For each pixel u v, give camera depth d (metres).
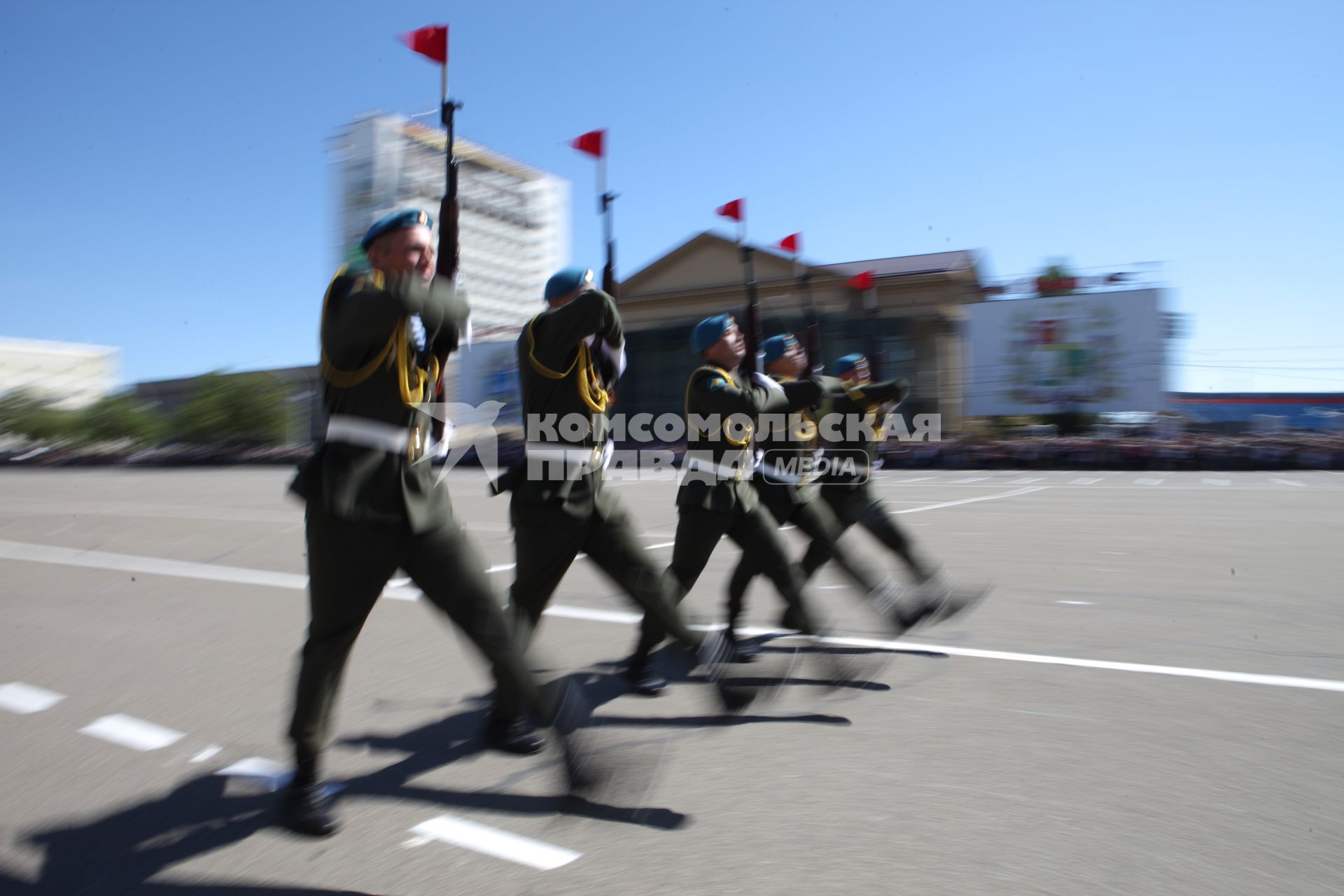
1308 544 9.36
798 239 6.14
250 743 3.92
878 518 5.15
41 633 5.98
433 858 2.88
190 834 3.07
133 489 21.42
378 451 2.85
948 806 3.19
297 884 2.74
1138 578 7.41
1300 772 3.45
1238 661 4.93
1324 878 2.69
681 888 2.67
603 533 3.65
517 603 3.75
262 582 7.84
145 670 5.07
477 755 3.71
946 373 33.44
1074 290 30.91
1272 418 34.59
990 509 13.53
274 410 41.31
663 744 3.78
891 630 5.02
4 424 46.41
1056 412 30.80
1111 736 3.84
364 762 3.65
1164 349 29.69
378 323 2.72
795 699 4.35
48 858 2.92
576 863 2.83
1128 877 2.71
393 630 5.93
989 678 4.66
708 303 33.56
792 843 2.93
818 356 6.16
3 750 3.87
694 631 3.79
